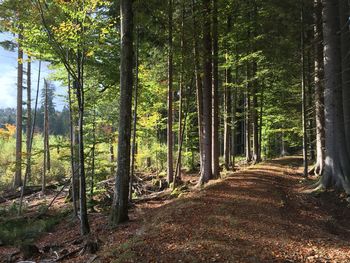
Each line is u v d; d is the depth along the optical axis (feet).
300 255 22.85
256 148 83.76
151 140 87.45
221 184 47.06
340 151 42.27
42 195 70.49
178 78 67.72
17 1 31.86
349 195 39.14
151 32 53.57
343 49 45.73
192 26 54.60
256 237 25.63
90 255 25.64
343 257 22.86
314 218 34.96
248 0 65.31
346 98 45.85
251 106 90.43
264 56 67.97
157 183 65.87
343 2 45.68
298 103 82.84
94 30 32.53
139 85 58.23
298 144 105.40
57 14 32.55
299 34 63.72
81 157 32.04
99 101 53.01
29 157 56.18
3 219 47.96
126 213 35.17
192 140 83.35
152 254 22.06
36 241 37.09
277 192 42.78
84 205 32.63
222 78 85.76
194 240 24.14
